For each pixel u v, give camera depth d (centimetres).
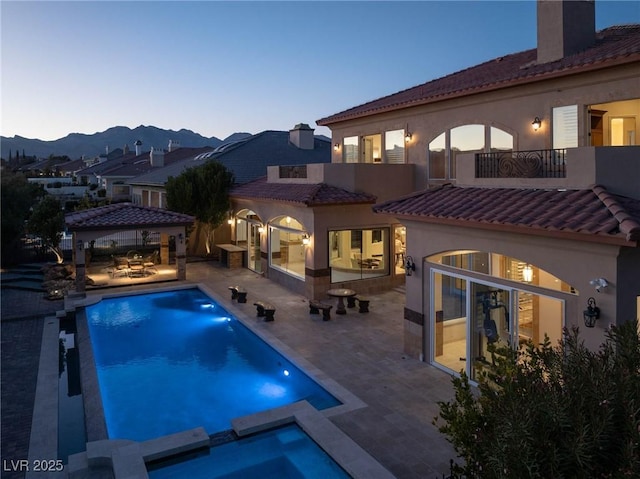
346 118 2419
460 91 1752
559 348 575
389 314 1812
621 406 435
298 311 1861
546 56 1617
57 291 2144
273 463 905
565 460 422
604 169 1020
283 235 2334
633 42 1427
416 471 845
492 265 1127
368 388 1173
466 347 1189
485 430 534
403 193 2136
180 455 920
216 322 1870
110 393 1244
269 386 1282
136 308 2047
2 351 1472
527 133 1593
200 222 2878
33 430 1001
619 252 844
